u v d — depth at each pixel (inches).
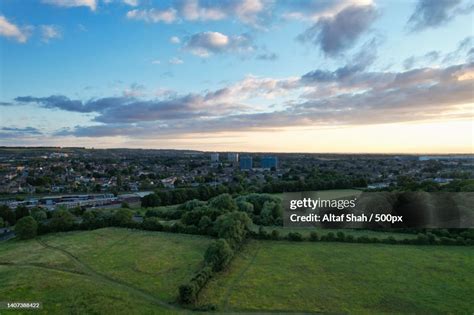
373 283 2640.3
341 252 3388.3
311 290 2513.5
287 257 3238.2
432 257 3228.3
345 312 2201.0
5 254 3442.4
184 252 3395.7
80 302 2284.7
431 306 2281.0
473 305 2293.3
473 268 2940.5
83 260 3206.2
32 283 2598.4
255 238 3860.7
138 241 3828.7
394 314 2178.9
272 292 2474.2
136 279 2731.3
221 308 2241.6
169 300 2368.4
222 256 2891.2
